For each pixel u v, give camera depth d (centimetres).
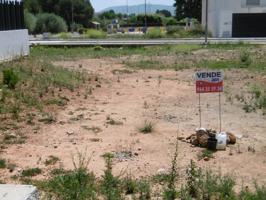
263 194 616
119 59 2586
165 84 1670
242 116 1128
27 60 1847
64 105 1219
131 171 735
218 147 855
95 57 2712
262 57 2491
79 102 1280
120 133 973
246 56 2342
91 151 844
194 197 625
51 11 9212
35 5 9050
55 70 1677
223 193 623
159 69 2119
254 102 1280
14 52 1883
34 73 1529
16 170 737
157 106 1269
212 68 2100
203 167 755
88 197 610
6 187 520
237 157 814
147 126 998
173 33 5406
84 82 1572
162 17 9069
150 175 716
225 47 3272
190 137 919
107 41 4162
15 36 1908
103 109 1212
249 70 1998
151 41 4072
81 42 4012
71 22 8950
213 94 1441
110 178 644
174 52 2953
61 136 940
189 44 3519
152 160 794
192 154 829
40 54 2808
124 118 1112
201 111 1195
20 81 1356
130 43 3741
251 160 799
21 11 2016
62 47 3641
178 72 2009
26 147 859
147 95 1445
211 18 5416
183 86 1623
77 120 1079
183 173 721
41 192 632
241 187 663
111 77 1816
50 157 803
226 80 1725
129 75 1905
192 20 6512
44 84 1377
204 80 890
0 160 772
